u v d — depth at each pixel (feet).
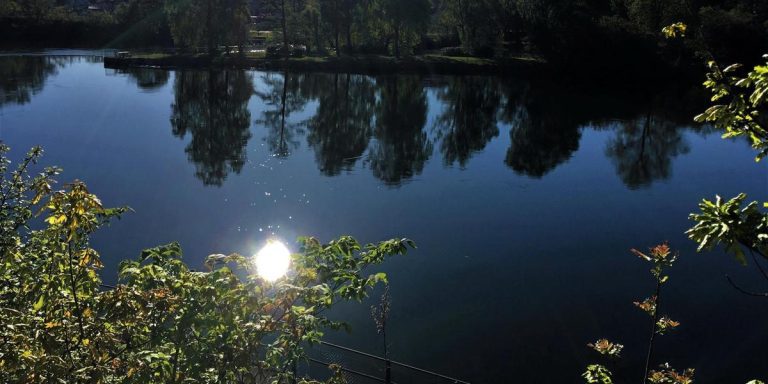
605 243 54.75
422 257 50.42
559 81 175.73
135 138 94.32
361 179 76.69
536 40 182.39
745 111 11.06
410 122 118.11
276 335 20.77
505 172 81.30
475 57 203.62
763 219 9.35
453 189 72.38
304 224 59.67
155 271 13.53
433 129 112.47
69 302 13.12
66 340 12.72
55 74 160.76
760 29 135.85
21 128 95.09
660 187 74.64
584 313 41.16
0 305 14.75
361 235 56.59
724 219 9.53
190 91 142.82
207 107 124.77
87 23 248.32
